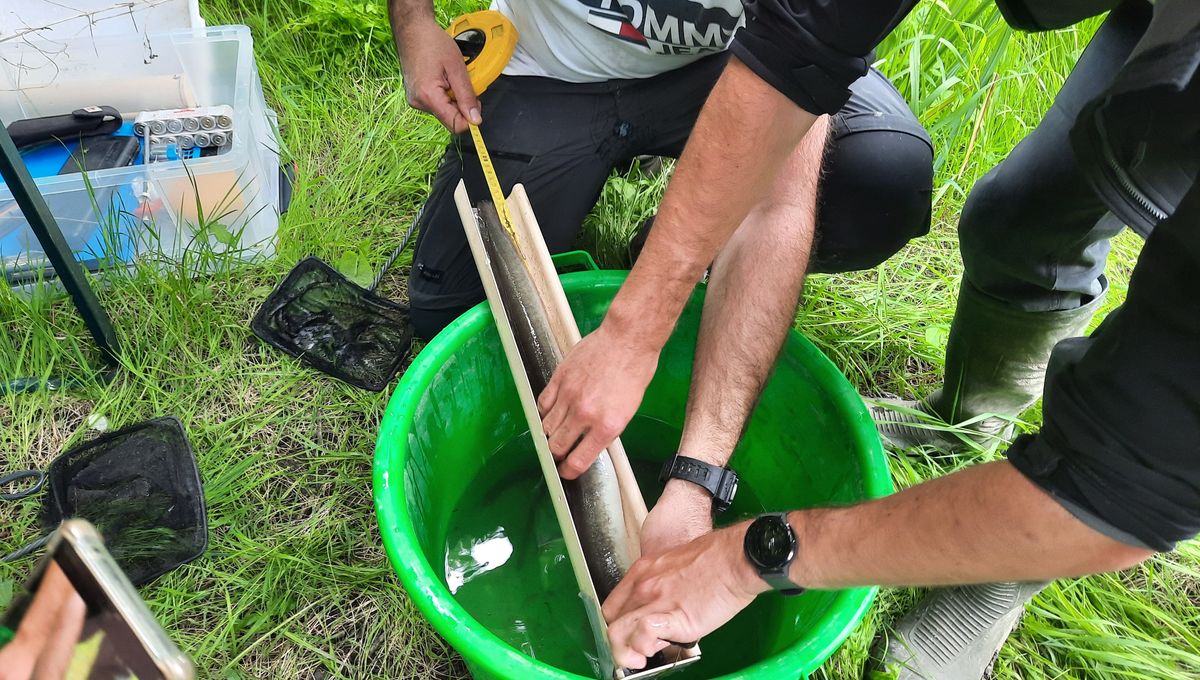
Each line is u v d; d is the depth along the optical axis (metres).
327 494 1.20
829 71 0.71
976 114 1.66
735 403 1.01
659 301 0.90
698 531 0.94
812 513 0.67
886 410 1.32
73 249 1.43
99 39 1.51
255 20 1.80
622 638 0.75
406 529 0.84
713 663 1.03
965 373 1.21
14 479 1.16
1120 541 0.50
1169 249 0.47
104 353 1.28
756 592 0.71
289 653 1.05
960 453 1.29
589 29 1.19
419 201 1.61
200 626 1.06
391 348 1.37
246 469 1.20
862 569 0.63
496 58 1.18
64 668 0.38
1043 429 0.54
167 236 1.49
